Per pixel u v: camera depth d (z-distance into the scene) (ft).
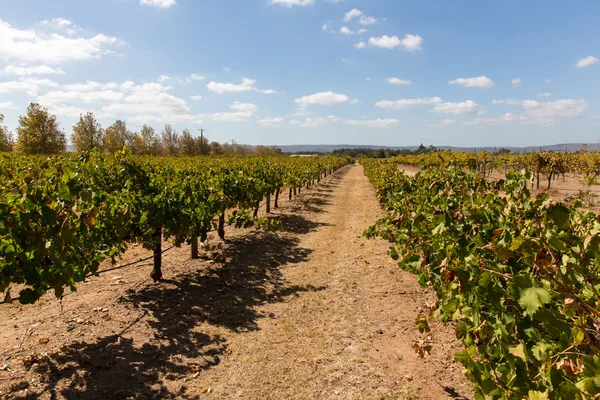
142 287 17.66
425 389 10.48
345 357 12.23
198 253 23.66
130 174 18.35
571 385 4.18
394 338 13.44
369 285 18.92
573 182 72.43
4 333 12.82
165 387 10.55
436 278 9.71
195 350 12.53
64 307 15.15
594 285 6.23
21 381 10.26
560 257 6.60
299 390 10.56
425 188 18.06
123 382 10.64
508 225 8.46
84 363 11.32
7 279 9.49
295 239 29.73
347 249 26.50
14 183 12.81
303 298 17.31
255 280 19.54
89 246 12.59
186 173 28.25
